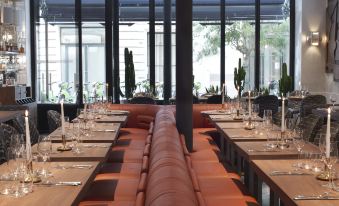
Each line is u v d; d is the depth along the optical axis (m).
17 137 3.19
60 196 2.68
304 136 5.18
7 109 7.67
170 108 8.02
